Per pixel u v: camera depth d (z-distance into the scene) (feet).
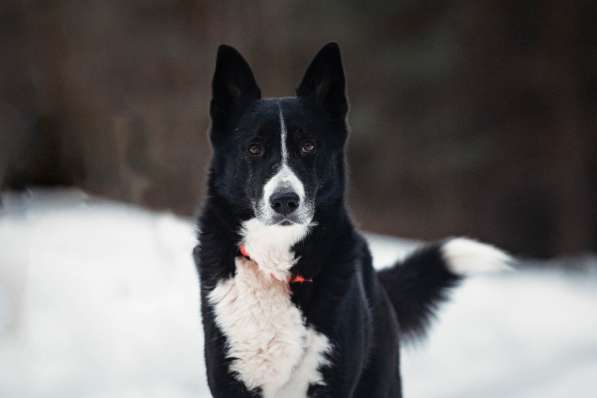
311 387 17.29
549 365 27.94
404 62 82.02
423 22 84.58
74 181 47.39
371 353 18.49
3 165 42.42
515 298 35.73
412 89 84.02
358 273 17.88
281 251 17.29
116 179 46.44
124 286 32.63
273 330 17.06
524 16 79.56
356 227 19.11
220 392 17.42
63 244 37.04
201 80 56.03
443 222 80.94
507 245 79.25
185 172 45.83
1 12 61.26
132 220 41.68
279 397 17.53
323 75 18.79
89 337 28.73
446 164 80.79
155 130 47.06
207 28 56.49
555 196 77.41
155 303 31.48
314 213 17.61
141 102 55.88
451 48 81.71
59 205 44.91
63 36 62.80
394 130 83.66
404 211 83.25
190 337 28.96
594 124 77.61
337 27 83.71
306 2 83.35
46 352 27.50
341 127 18.80
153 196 45.27
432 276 21.89
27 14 62.54
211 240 17.87
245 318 17.11
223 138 18.48
